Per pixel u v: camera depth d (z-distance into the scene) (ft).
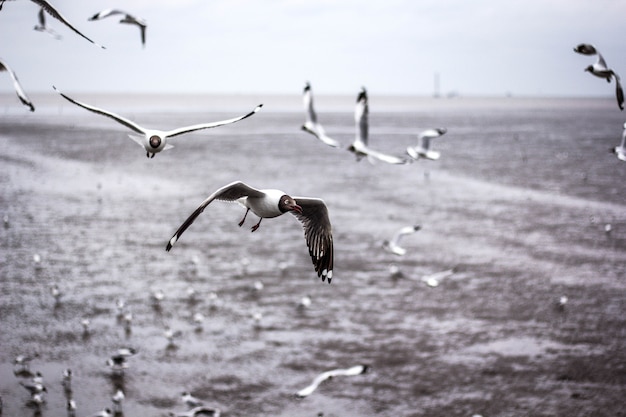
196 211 25.57
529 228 156.35
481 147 350.84
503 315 102.58
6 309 105.09
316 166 272.72
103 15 43.57
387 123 619.26
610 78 48.21
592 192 204.03
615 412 75.15
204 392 80.89
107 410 74.38
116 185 222.28
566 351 90.07
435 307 106.32
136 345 93.25
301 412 76.33
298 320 102.17
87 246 143.23
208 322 101.65
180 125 540.93
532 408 76.13
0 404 76.95
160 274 124.77
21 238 148.77
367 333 96.63
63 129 458.50
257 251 141.49
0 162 270.05
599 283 116.78
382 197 200.03
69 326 99.19
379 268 127.03
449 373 84.12
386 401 78.28
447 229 156.46
